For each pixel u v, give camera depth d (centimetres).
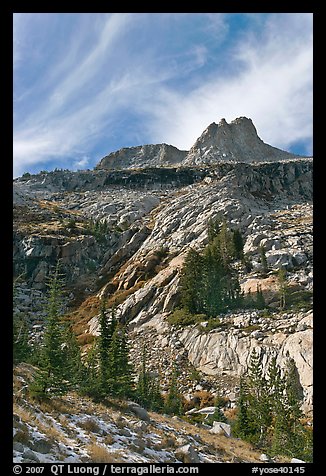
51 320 2239
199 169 16375
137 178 16175
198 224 9169
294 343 4453
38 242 9119
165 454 1761
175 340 5572
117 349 3027
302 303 5556
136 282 7725
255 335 4916
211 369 4831
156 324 6241
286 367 4225
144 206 12669
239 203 10056
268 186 14688
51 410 1881
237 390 4303
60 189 16075
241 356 4747
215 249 6981
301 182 15225
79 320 7094
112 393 2697
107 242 10100
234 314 5769
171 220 9881
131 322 6462
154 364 5156
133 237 9744
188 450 1789
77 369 2933
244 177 14212
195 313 6162
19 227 9819
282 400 3716
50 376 2105
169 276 7156
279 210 11162
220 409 4028
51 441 1435
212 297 6131
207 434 2614
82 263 9162
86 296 8075
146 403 3369
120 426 1994
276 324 5084
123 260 9194
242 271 6981
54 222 10775
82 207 13200
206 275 6325
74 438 1611
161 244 8969
